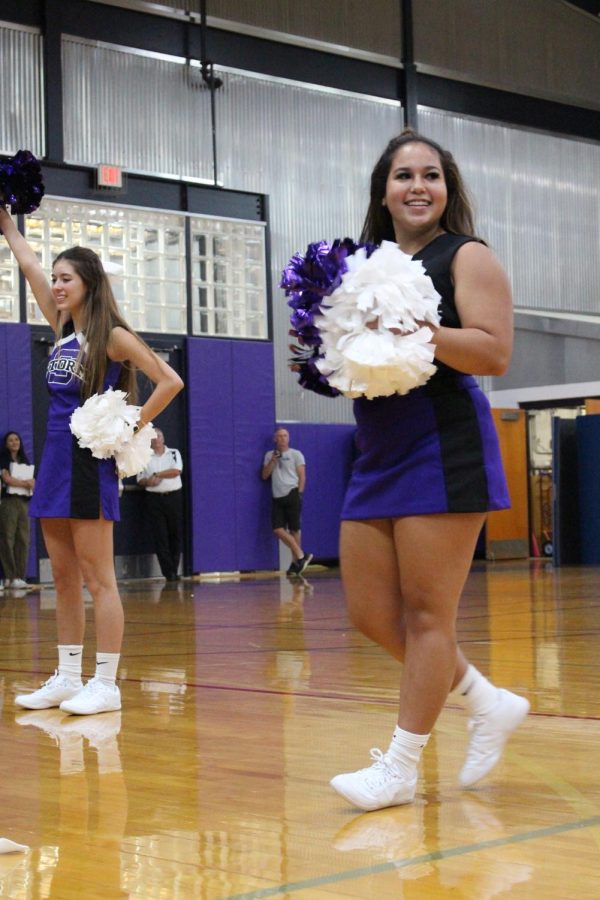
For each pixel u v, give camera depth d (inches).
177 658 217.0
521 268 661.3
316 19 592.7
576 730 136.3
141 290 529.7
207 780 113.4
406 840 90.2
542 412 658.8
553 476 569.0
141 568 525.3
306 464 582.9
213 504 547.5
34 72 512.7
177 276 540.7
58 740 137.1
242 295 561.0
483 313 98.7
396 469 101.5
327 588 431.5
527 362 669.3
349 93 604.4
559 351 678.5
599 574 487.2
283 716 149.9
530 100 668.7
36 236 502.0
